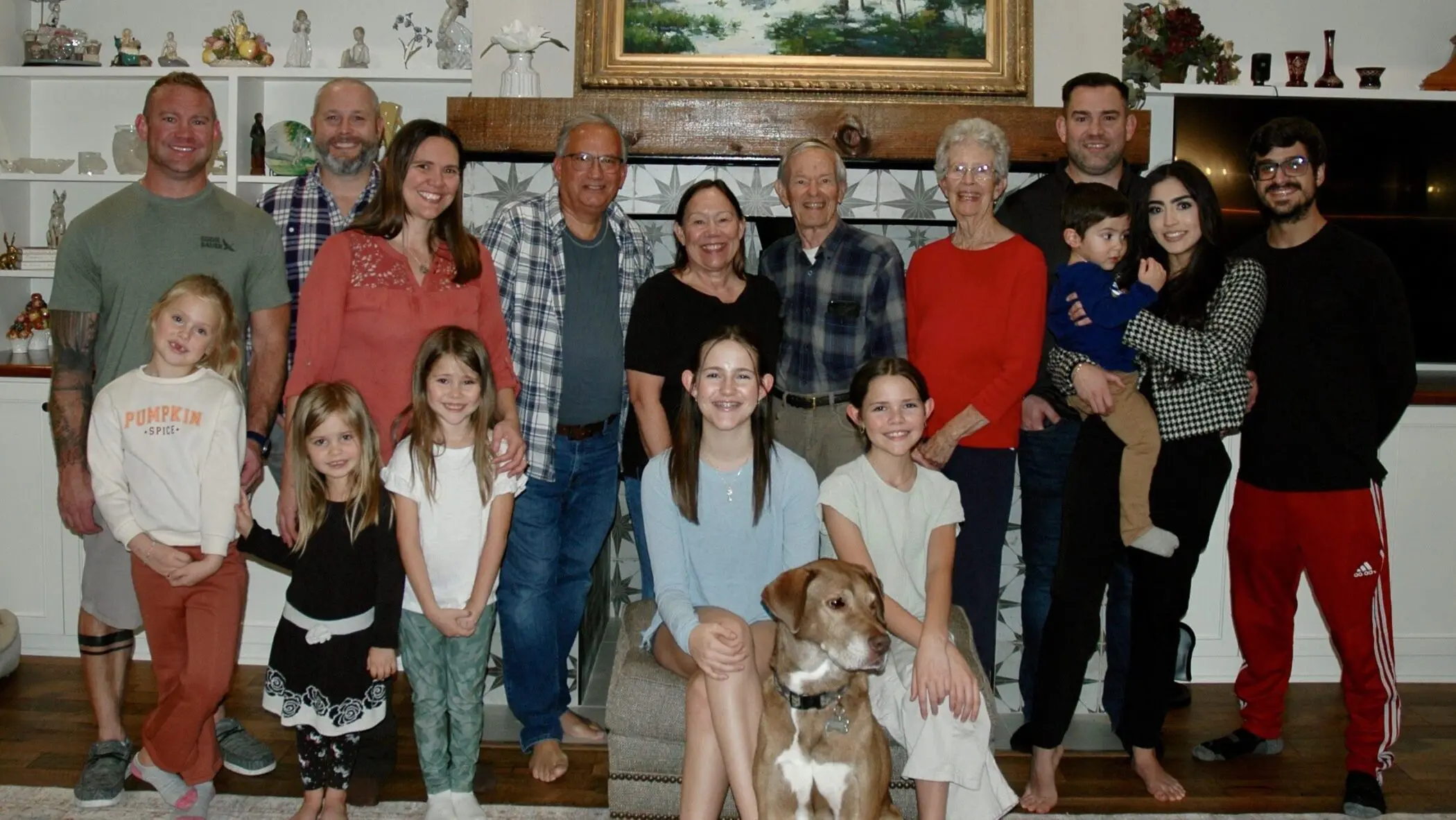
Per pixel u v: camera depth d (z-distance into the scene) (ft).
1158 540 9.01
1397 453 11.83
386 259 8.70
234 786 9.34
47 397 11.90
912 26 12.36
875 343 9.62
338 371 8.68
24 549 12.08
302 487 8.25
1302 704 11.56
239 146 13.38
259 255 9.10
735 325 9.03
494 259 9.45
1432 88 13.66
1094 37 12.26
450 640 8.63
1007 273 9.44
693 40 12.37
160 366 8.33
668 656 8.33
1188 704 11.52
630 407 10.25
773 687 7.25
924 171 11.91
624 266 9.96
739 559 8.25
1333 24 14.14
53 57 13.53
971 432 9.23
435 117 14.12
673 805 8.29
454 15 13.51
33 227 14.29
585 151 9.25
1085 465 9.24
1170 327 8.84
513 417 9.07
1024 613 10.77
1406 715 11.23
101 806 8.90
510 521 8.66
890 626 8.04
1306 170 9.33
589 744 10.32
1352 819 9.14
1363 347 9.35
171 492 8.20
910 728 7.79
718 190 9.27
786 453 8.41
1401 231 13.62
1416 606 12.00
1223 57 13.50
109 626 8.87
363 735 9.25
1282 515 9.66
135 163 13.64
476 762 8.81
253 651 12.16
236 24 13.65
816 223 9.57
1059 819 9.07
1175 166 9.12
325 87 10.01
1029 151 11.54
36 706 10.85
